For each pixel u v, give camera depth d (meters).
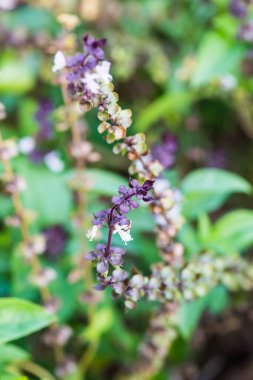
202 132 0.77
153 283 0.42
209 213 0.71
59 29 0.69
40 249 0.50
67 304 0.56
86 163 0.69
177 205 0.47
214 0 0.62
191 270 0.44
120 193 0.36
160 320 0.50
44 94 0.72
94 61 0.36
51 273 0.51
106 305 0.57
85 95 0.36
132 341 0.60
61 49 0.48
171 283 0.43
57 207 0.58
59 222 0.58
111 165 0.71
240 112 0.74
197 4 0.74
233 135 0.79
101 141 0.70
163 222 0.45
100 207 0.58
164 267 0.43
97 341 0.57
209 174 0.52
